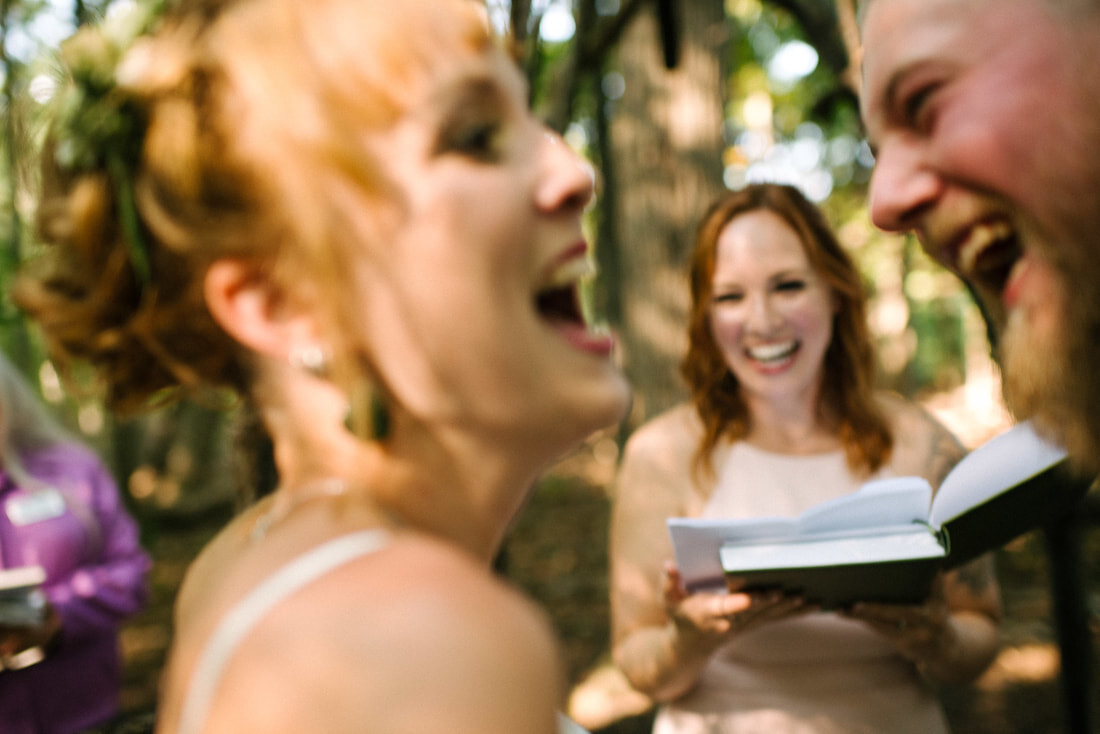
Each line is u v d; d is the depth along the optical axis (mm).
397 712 465
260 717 497
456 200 580
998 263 768
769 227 1909
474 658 482
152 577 7426
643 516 1999
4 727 2180
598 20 2748
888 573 1458
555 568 6891
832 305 1970
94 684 2344
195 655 573
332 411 645
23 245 1957
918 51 721
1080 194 688
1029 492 1361
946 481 1438
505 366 593
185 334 676
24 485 2377
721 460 1966
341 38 587
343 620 501
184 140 602
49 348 727
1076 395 759
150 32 652
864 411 1925
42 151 738
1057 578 2104
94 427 7355
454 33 604
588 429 628
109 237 671
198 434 11133
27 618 2129
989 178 711
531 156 614
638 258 3846
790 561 1475
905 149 761
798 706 1757
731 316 1908
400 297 583
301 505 626
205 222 604
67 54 664
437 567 536
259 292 629
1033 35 687
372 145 581
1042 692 4059
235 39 606
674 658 1769
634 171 3867
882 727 1739
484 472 628
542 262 606
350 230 584
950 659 1736
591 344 639
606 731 3812
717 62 3783
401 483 630
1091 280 709
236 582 584
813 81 8531
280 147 584
